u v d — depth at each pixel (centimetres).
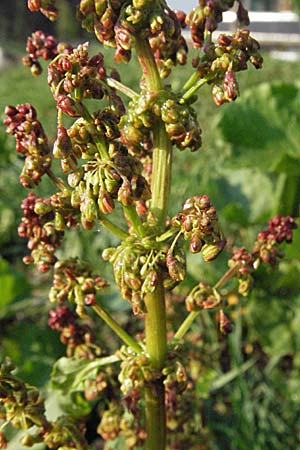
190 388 33
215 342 50
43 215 27
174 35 24
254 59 24
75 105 23
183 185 67
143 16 24
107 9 24
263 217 58
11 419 27
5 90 128
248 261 29
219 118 60
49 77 23
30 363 50
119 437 39
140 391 27
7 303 57
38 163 26
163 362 27
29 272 69
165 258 24
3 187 77
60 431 28
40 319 58
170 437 35
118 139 26
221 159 63
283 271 53
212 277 52
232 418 47
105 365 31
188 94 25
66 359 31
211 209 23
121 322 56
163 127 26
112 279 58
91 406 39
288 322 53
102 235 62
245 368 48
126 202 23
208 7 25
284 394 49
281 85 61
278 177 59
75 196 24
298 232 54
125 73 122
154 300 27
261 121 60
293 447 45
